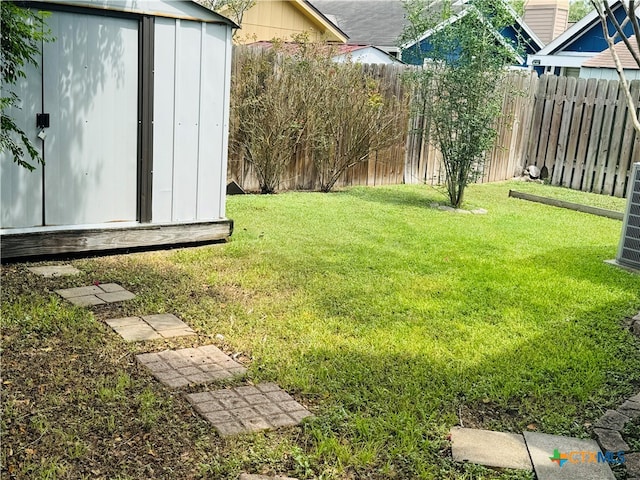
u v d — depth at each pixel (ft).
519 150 39.34
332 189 32.71
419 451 9.75
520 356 13.12
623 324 15.29
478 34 26.89
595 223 27.14
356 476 9.11
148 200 19.77
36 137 17.66
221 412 10.55
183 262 18.81
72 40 17.72
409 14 30.94
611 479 9.08
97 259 18.70
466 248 21.74
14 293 15.35
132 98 19.10
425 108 31.07
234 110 29.01
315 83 30.27
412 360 12.74
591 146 35.73
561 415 10.91
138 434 9.77
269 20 47.11
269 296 16.21
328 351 12.96
